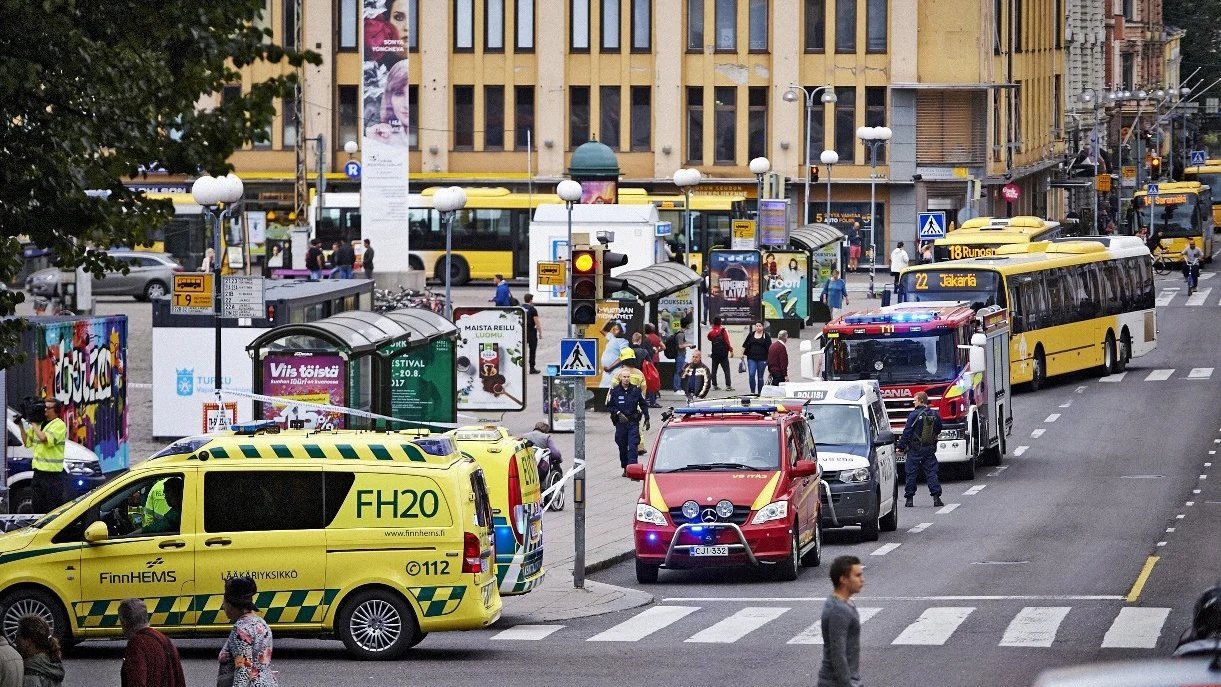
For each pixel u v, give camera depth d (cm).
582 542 6431
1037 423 11831
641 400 9469
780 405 7106
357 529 4941
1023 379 13112
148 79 4256
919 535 7775
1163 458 10175
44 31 4122
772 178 15850
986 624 5472
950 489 9369
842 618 3369
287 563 4938
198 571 4928
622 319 11862
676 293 12938
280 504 4950
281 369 7688
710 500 6519
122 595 4931
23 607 4950
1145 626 5356
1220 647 2433
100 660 4991
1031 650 5003
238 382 9431
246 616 3662
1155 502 8531
